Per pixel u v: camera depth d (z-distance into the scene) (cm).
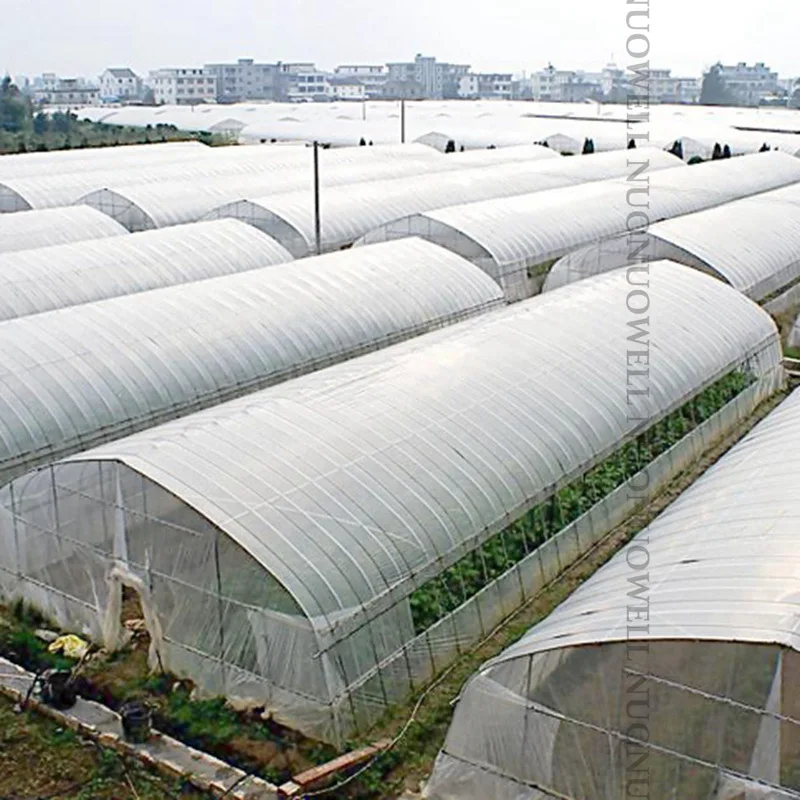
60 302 2983
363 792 1458
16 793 1458
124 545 1706
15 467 2108
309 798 1434
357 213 4462
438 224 3934
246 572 1562
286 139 10350
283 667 1556
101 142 9706
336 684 1530
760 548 1463
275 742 1546
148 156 6600
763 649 1198
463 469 1878
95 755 1538
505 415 2064
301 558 1572
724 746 1231
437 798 1438
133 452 1716
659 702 1260
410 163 6181
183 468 1677
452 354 2272
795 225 4256
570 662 1302
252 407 1945
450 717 1605
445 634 1711
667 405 2402
